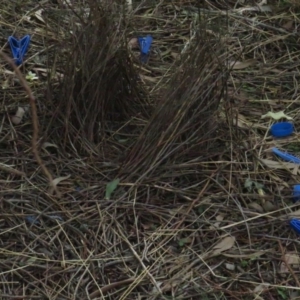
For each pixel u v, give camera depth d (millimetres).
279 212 1203
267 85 1476
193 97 1233
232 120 1325
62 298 1067
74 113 1294
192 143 1260
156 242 1145
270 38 1600
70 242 1137
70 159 1263
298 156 1313
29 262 1107
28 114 1332
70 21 1384
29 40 1501
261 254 1141
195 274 1104
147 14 1641
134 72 1333
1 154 1265
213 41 1367
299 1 1691
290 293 1094
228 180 1247
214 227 1169
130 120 1333
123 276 1098
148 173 1227
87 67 1277
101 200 1193
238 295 1081
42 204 1188
